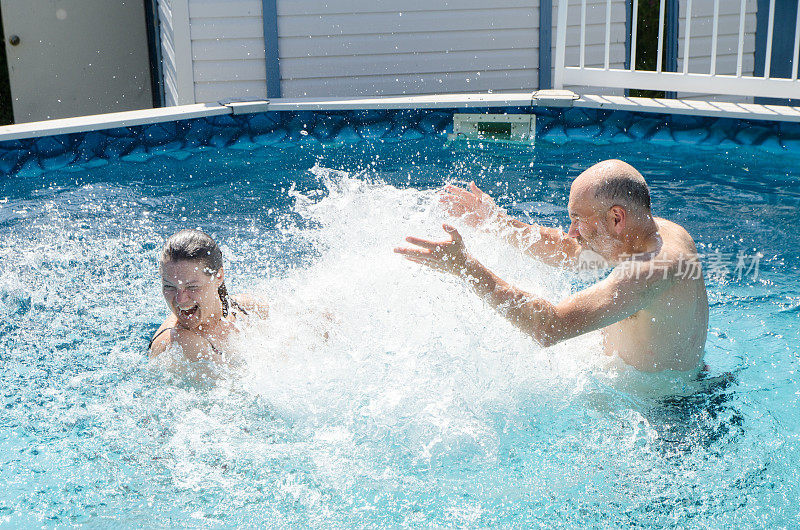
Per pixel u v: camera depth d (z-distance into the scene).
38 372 3.22
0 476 2.60
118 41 10.46
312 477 2.60
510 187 5.71
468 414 2.88
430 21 8.41
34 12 10.09
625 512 2.42
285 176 6.13
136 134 6.79
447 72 8.59
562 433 2.79
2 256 4.44
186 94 8.27
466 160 6.52
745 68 9.15
